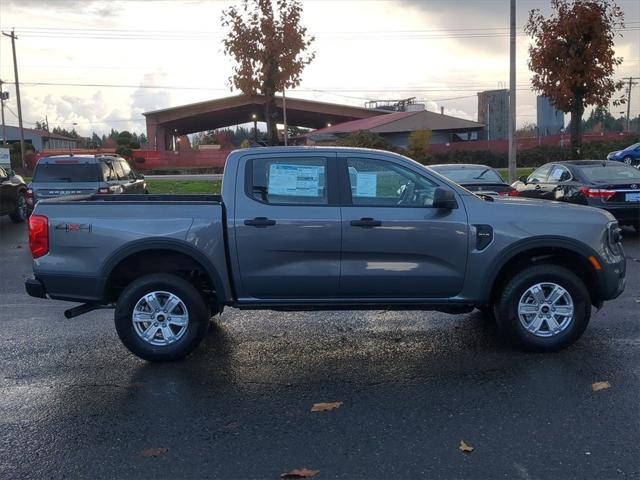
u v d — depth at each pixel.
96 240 5.36
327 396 4.73
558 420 4.21
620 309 6.99
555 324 5.54
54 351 5.91
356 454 3.80
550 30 18.31
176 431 4.16
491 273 5.45
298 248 5.38
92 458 3.81
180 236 5.34
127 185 15.37
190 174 48.66
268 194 5.47
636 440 3.92
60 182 13.88
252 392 4.84
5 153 26.64
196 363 5.52
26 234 14.58
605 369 5.14
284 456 3.79
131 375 5.23
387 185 5.52
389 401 4.61
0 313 7.36
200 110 67.75
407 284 5.46
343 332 6.41
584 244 5.46
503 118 64.94
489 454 3.77
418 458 3.74
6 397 4.79
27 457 3.84
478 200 5.54
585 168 12.27
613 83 18.55
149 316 5.47
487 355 5.58
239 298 5.50
